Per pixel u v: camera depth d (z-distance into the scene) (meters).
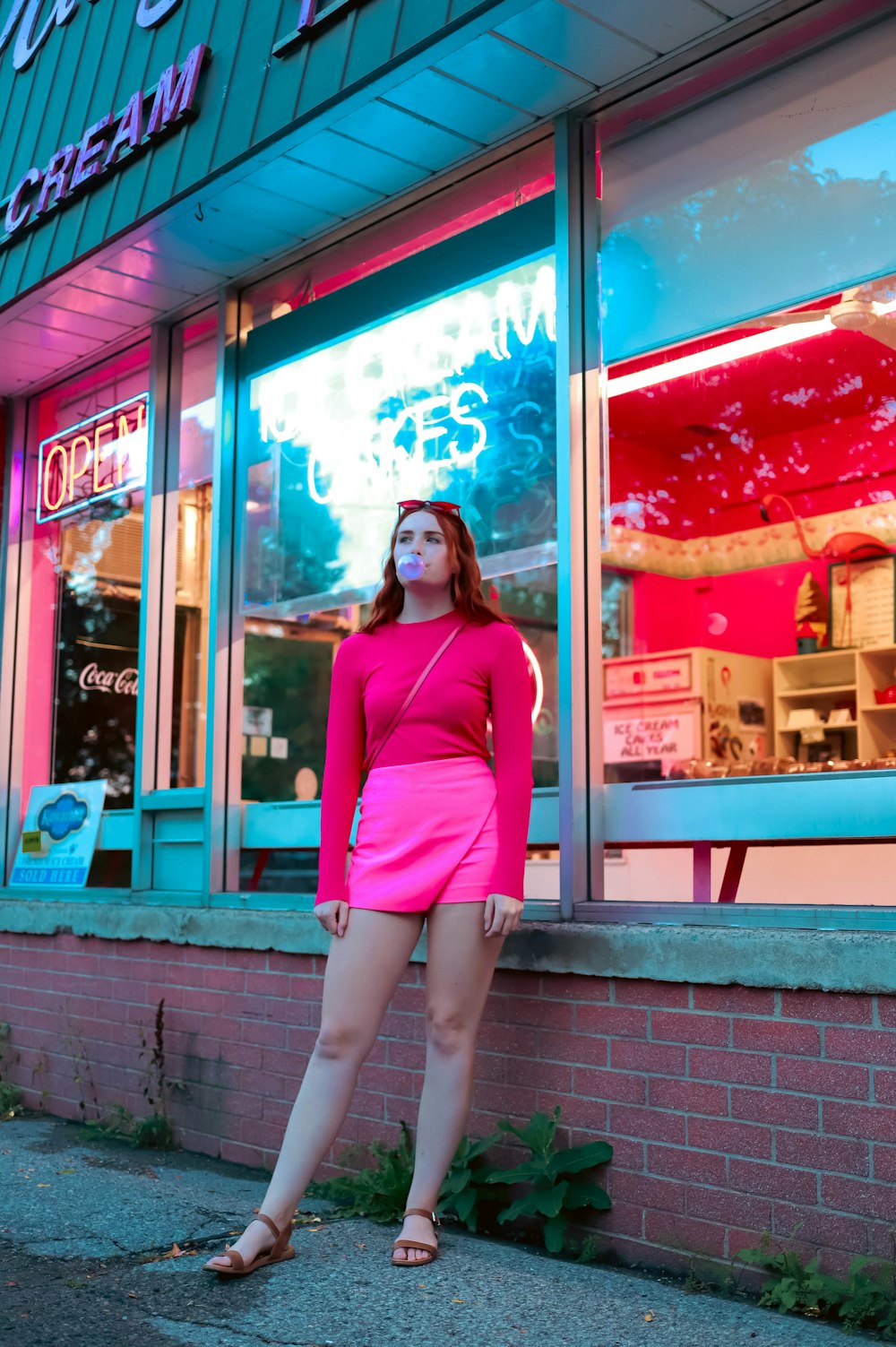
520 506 4.13
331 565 4.79
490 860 3.24
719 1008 3.18
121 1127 4.96
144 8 4.94
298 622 5.35
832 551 5.94
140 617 5.54
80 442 6.20
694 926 3.32
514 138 4.09
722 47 3.57
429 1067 3.28
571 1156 3.37
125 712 5.70
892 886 5.12
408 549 3.36
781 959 3.04
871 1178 2.87
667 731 6.20
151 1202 3.85
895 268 3.37
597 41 3.52
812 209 3.54
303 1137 3.20
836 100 3.50
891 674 5.70
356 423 4.76
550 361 4.07
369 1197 3.73
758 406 5.54
